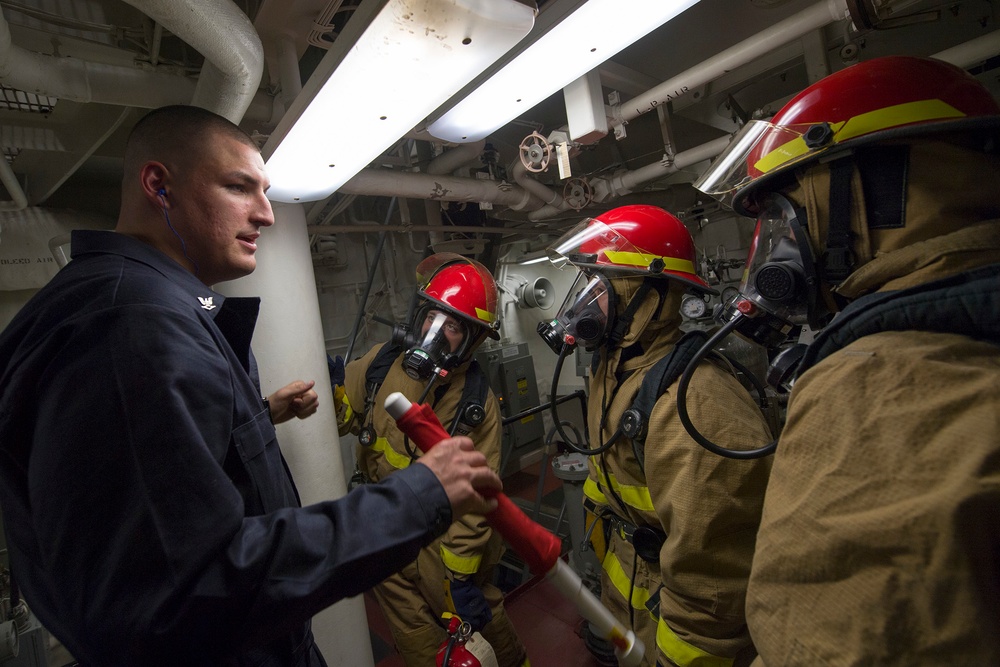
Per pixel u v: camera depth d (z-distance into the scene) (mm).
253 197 909
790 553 480
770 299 754
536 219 3258
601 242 1353
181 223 848
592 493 1535
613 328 1363
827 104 660
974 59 1848
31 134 1777
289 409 1419
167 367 619
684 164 2541
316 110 1108
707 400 1060
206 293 824
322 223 3371
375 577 651
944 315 465
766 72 2367
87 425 579
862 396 474
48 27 1488
